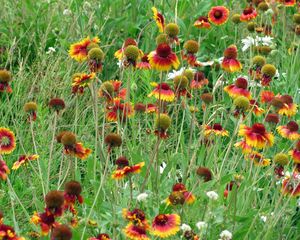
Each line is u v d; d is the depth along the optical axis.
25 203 5.30
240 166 5.61
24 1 8.23
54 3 8.28
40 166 5.04
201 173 4.55
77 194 4.09
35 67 7.20
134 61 4.98
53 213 3.70
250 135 4.63
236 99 4.93
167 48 4.57
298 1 8.39
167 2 8.45
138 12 8.42
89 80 4.84
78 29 7.96
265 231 4.55
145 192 4.60
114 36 8.10
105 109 5.19
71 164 4.92
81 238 4.03
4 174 4.32
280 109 5.23
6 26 8.01
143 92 7.16
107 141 4.41
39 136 6.03
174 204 4.21
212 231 4.48
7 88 5.38
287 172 4.93
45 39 7.35
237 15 7.51
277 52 7.38
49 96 6.64
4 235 3.63
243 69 7.39
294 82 7.07
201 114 6.79
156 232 3.86
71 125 6.18
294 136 4.99
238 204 4.83
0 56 7.67
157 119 4.53
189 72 5.39
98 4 8.29
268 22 8.09
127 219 3.97
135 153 5.04
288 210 4.83
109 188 4.91
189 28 8.11
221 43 8.35
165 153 5.66
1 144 4.77
